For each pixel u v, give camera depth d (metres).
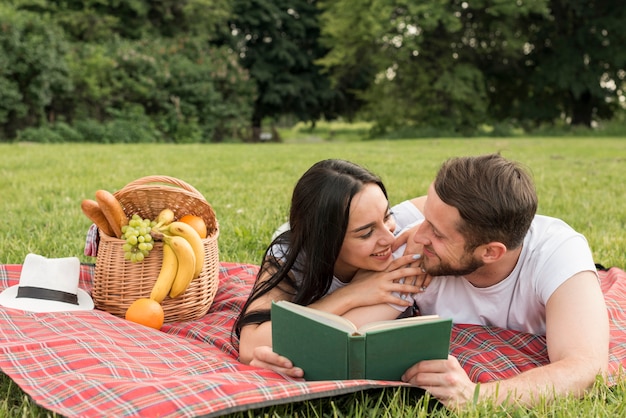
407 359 2.25
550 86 32.44
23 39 19.06
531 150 17.17
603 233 5.45
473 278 2.72
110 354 2.52
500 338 2.76
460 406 2.17
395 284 2.56
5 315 2.93
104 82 21.88
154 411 1.97
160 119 23.30
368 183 2.50
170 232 3.23
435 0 27.52
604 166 11.91
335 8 30.80
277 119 34.50
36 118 20.31
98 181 8.31
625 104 33.28
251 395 2.05
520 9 27.75
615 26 29.25
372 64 31.27
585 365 2.25
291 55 32.19
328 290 2.84
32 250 4.49
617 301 3.35
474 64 31.59
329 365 2.24
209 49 27.27
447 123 30.66
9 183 7.86
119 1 24.83
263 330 2.57
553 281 2.51
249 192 7.50
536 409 2.13
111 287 3.24
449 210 2.33
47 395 2.12
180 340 2.86
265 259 2.79
